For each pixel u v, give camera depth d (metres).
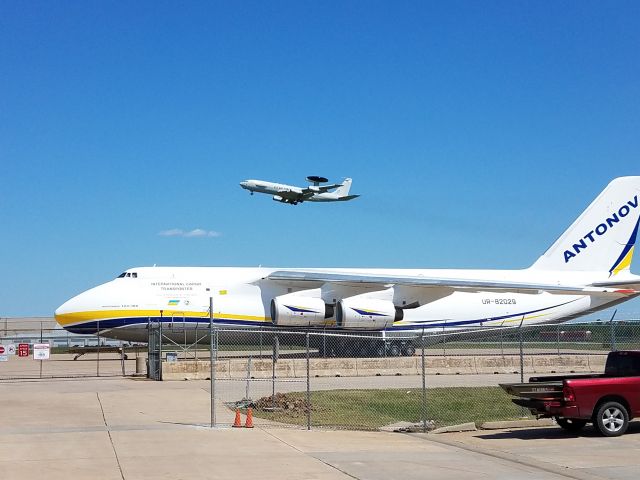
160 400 23.27
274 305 38.16
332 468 12.92
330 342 40.47
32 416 19.62
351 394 25.45
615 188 46.78
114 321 37.94
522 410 22.89
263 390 27.19
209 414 20.33
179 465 13.08
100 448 14.74
